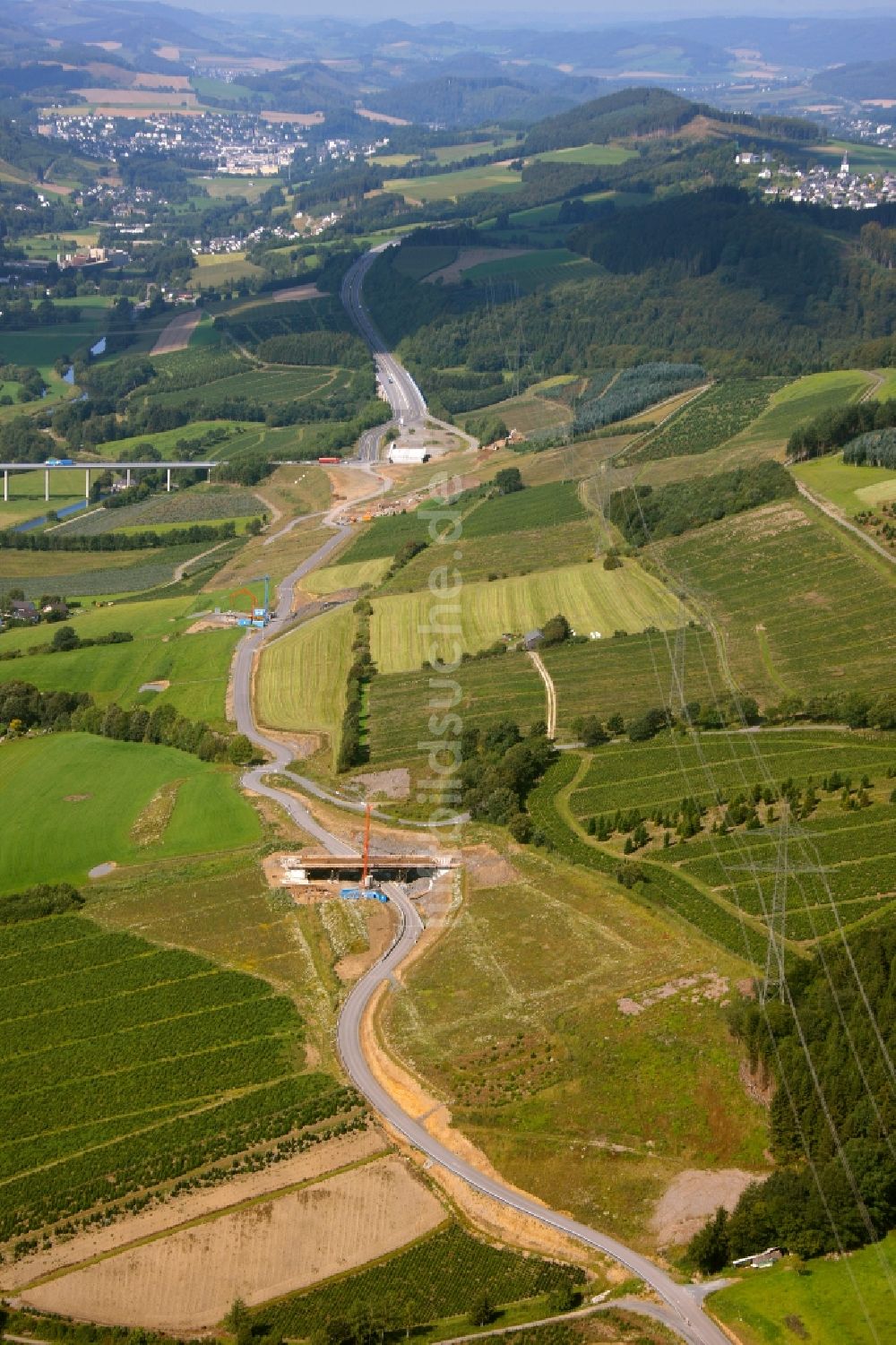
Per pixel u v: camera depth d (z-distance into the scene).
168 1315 146.50
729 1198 153.75
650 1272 145.88
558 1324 139.62
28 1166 166.75
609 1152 161.38
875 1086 155.38
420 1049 180.00
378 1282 148.12
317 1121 170.00
